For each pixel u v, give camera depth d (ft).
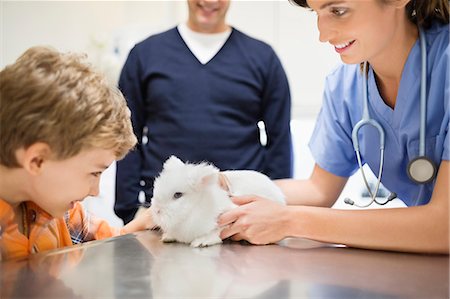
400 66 3.31
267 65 5.79
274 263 2.63
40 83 2.54
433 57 3.22
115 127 2.73
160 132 5.67
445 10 3.23
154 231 3.60
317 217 3.00
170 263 2.62
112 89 2.86
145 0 9.48
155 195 3.44
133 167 5.79
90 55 8.63
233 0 8.14
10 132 2.55
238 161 5.62
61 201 2.76
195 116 5.58
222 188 3.54
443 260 2.69
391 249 2.85
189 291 2.17
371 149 3.66
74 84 2.60
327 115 3.98
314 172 4.16
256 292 2.17
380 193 5.78
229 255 2.83
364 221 2.90
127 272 2.43
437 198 2.85
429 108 3.20
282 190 4.07
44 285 2.21
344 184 4.15
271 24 8.16
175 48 5.77
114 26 9.46
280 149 5.84
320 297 2.11
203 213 3.22
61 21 8.91
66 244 3.23
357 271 2.47
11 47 8.56
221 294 2.14
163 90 5.65
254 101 5.74
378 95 3.50
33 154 2.57
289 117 5.94
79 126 2.55
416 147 3.33
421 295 2.15
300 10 8.04
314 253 2.86
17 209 2.93
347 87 3.76
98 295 2.10
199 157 5.57
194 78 5.65
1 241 2.73
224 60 5.72
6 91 2.58
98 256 2.73
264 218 3.11
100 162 2.74
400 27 3.15
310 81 8.20
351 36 2.89
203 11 5.65
